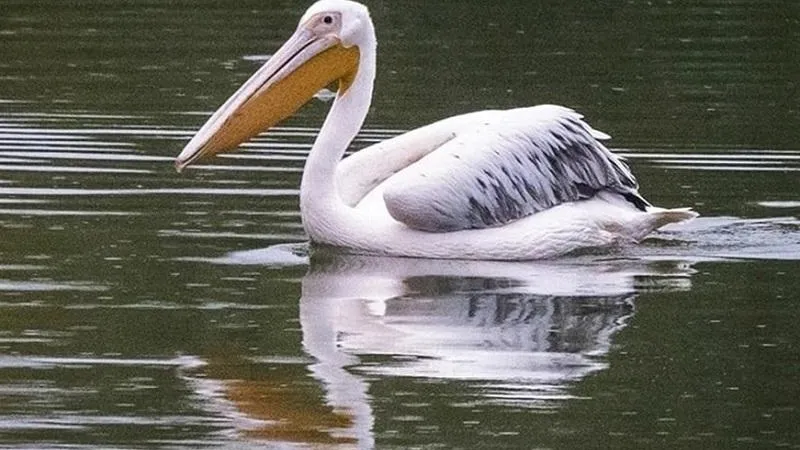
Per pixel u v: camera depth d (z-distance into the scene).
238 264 13.21
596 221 14.05
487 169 13.74
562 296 12.52
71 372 10.62
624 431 9.73
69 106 18.73
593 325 11.79
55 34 22.92
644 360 11.03
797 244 14.16
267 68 14.19
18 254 13.27
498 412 10.02
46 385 10.37
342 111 14.02
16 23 23.66
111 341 11.23
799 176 16.38
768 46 22.94
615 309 12.17
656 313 12.08
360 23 14.09
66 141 17.12
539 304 12.30
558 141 14.10
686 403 10.23
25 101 18.94
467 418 9.90
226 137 14.15
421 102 19.27
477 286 12.77
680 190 15.76
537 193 13.96
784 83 20.72
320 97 19.41
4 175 15.73
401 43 22.89
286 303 12.16
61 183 15.52
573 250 13.90
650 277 13.12
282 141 17.52
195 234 14.02
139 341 11.23
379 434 9.62
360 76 14.10
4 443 9.38
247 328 11.56
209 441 9.47
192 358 10.91
